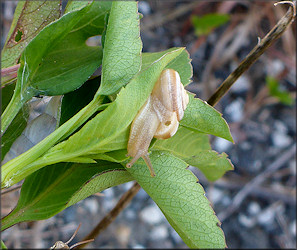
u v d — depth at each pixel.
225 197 0.67
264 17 0.77
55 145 0.26
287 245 0.64
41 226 0.53
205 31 0.68
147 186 0.27
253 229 0.65
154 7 0.78
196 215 0.26
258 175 0.67
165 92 0.27
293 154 0.69
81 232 0.57
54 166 0.28
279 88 0.76
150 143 0.28
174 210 0.26
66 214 0.57
